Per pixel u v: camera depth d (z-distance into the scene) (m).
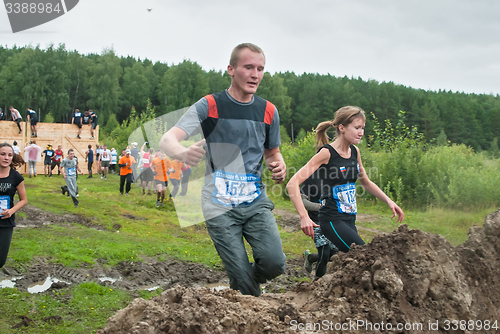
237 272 2.83
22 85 73.00
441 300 2.25
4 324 3.94
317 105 97.88
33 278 5.39
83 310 4.43
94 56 105.94
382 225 10.52
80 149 24.55
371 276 2.24
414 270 2.27
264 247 2.89
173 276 5.95
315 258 5.06
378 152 15.59
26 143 22.95
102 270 5.91
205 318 1.98
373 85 102.06
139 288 5.41
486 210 11.62
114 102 78.69
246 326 2.00
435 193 12.76
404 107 97.06
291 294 2.59
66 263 5.98
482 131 85.31
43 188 14.98
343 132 3.77
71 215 9.88
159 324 1.99
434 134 82.44
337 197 3.74
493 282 2.54
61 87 75.81
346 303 2.18
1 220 4.44
